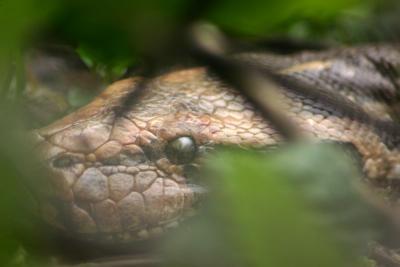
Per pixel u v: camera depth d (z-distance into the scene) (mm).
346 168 1314
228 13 1585
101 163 1825
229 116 1852
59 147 1821
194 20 1557
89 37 1466
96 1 1298
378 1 1846
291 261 998
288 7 1583
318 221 1055
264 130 1846
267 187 993
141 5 1338
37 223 1768
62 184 1814
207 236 1184
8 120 1198
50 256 1767
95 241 1821
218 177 1009
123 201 1823
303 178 1054
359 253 1748
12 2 1101
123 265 1794
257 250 995
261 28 1730
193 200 1831
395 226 1463
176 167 1835
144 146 1832
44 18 1206
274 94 1724
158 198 1827
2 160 1153
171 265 1463
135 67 1859
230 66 1733
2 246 1428
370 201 1433
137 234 1826
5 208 1153
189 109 1851
